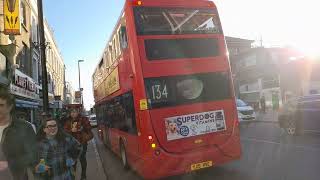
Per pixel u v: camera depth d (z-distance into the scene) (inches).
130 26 363.6
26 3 1075.9
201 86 373.1
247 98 2240.4
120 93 439.8
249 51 2226.9
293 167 384.5
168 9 373.7
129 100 389.1
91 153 670.5
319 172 352.2
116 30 441.1
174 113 359.6
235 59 2390.5
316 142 551.5
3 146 179.5
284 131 729.6
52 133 211.6
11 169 180.7
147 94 354.3
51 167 207.6
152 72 357.7
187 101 365.7
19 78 865.5
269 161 430.6
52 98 1601.9
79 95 2194.9
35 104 1054.4
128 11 366.6
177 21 374.6
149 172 352.5
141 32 361.1
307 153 459.5
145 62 357.4
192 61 372.8
